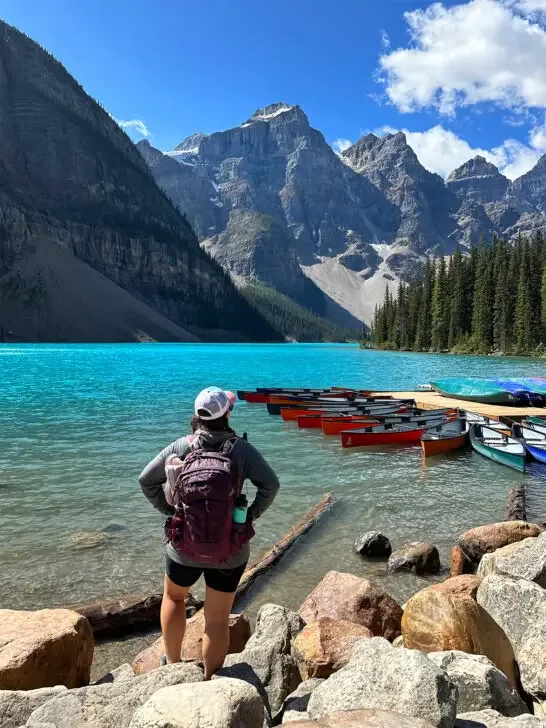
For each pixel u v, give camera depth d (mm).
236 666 4164
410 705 3295
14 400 30078
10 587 7840
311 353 117000
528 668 4406
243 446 3793
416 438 20594
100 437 19734
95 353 92625
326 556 9305
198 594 7629
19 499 12336
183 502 3641
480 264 113500
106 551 9234
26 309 190125
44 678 4609
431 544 9695
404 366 68625
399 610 6656
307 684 4465
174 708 2959
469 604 4750
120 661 6160
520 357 94625
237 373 53688
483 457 17984
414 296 139250
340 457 18062
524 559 6508
